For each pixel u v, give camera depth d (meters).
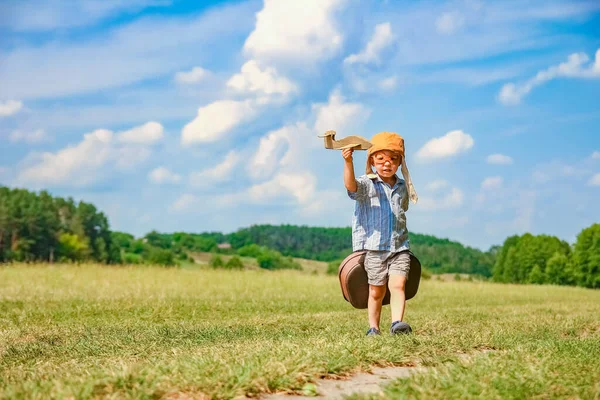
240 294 16.08
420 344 5.74
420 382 4.06
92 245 107.19
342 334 6.96
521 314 11.62
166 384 3.90
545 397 3.90
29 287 15.15
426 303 15.84
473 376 4.23
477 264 133.38
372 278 6.93
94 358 5.63
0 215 93.00
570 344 5.82
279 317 10.10
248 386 4.00
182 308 11.68
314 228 164.88
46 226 97.75
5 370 5.08
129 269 21.20
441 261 133.62
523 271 90.00
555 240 90.38
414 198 7.00
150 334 7.17
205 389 3.90
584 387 4.07
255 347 5.39
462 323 9.29
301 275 25.91
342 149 6.81
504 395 3.88
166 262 100.69
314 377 4.45
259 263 121.56
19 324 9.02
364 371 4.84
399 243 6.95
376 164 7.02
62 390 3.70
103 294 13.98
